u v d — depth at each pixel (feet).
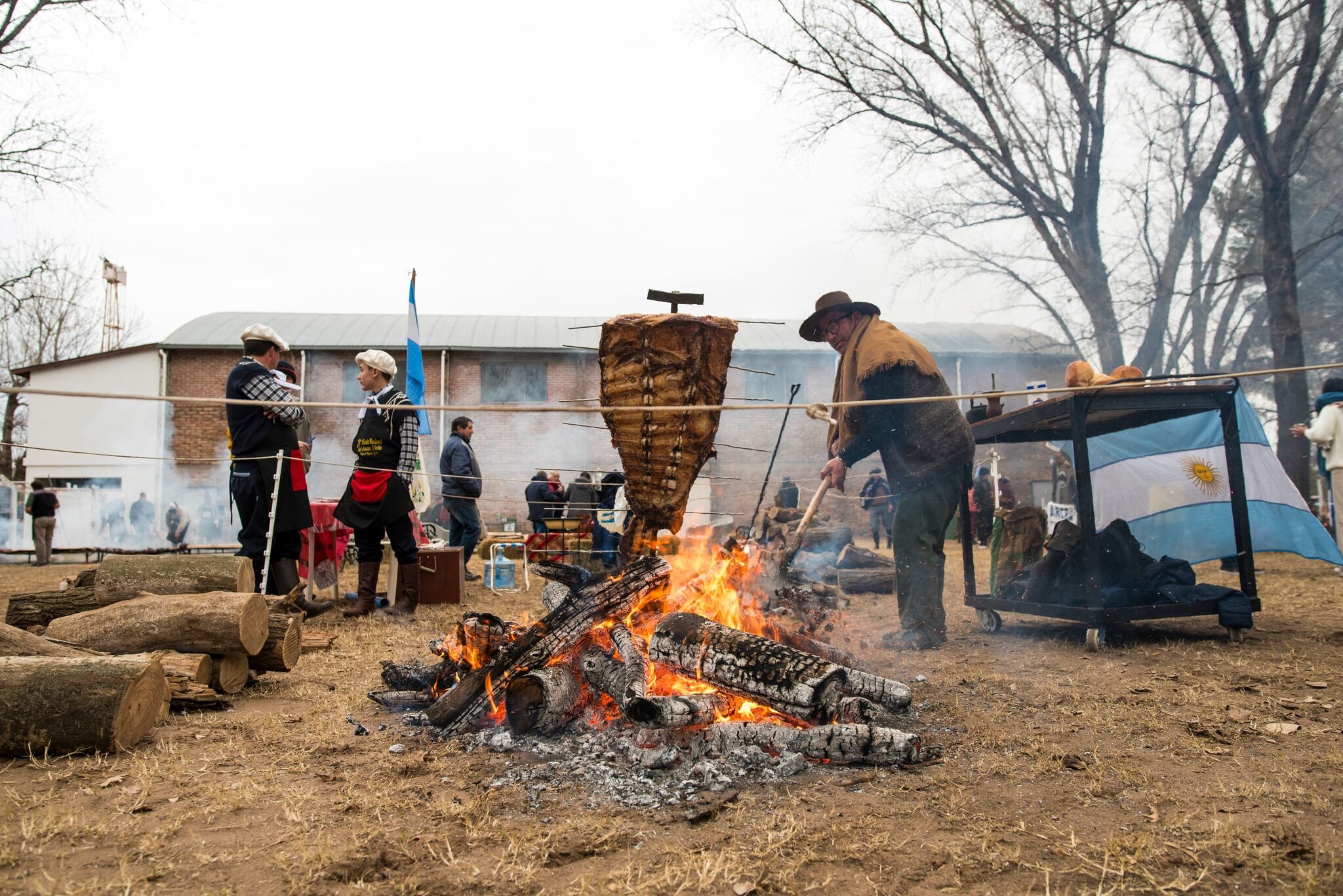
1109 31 53.83
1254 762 8.63
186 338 68.18
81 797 7.63
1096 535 15.88
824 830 6.85
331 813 7.30
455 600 23.25
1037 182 63.05
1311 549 19.71
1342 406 25.71
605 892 5.81
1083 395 15.76
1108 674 13.21
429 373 67.00
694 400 11.11
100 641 11.25
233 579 12.55
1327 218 52.49
